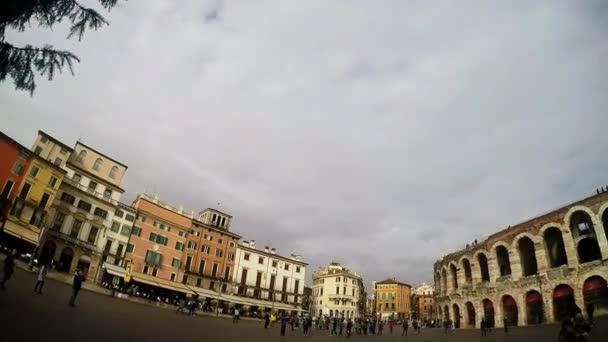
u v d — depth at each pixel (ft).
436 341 102.22
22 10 22.17
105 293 133.39
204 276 234.58
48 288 87.45
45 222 159.02
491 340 92.99
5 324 35.55
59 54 23.44
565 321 35.45
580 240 131.95
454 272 208.44
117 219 195.62
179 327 74.90
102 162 192.85
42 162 157.89
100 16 24.48
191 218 235.20
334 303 343.87
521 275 152.66
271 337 90.74
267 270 277.85
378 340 108.88
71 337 37.01
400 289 411.75
